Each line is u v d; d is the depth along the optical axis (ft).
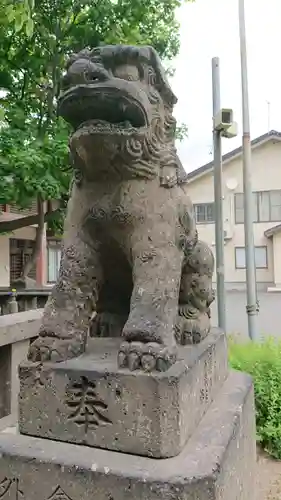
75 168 4.23
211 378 4.75
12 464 3.55
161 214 4.08
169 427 3.43
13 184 12.05
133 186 4.06
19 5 8.79
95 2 13.64
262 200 43.37
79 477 3.33
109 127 3.71
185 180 4.64
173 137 4.61
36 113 15.42
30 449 3.61
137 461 3.38
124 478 3.19
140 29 15.80
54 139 12.61
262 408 8.29
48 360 3.92
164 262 3.98
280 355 9.25
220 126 10.50
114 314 5.04
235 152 40.81
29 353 4.02
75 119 3.92
